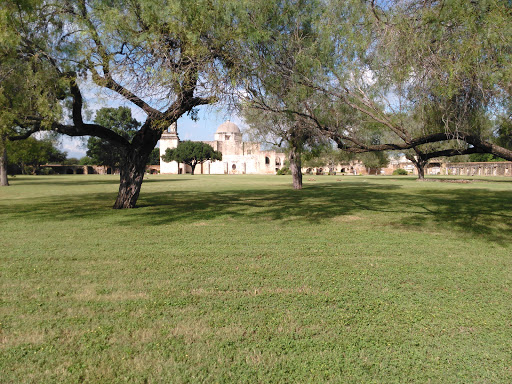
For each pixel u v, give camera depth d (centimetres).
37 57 868
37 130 1138
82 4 908
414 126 779
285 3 728
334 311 371
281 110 770
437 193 1941
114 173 7750
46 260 564
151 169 8869
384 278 480
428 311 373
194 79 776
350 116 882
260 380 253
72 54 922
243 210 1225
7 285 444
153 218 1030
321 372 263
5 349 292
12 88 911
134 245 676
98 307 375
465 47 557
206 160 8194
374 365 273
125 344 300
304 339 311
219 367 268
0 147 1093
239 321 344
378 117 725
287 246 673
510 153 655
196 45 712
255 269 519
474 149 732
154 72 733
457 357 285
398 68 625
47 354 285
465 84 613
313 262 560
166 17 725
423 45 595
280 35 718
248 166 8775
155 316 354
